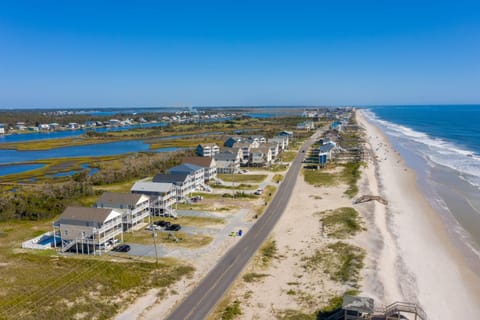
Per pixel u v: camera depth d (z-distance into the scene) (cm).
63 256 5466
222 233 6384
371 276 4700
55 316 3834
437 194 8975
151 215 7362
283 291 4397
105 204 6625
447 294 4438
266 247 5769
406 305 4056
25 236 6406
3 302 4125
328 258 5262
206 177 10375
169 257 5388
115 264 5144
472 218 7244
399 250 5694
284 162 13750
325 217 7156
